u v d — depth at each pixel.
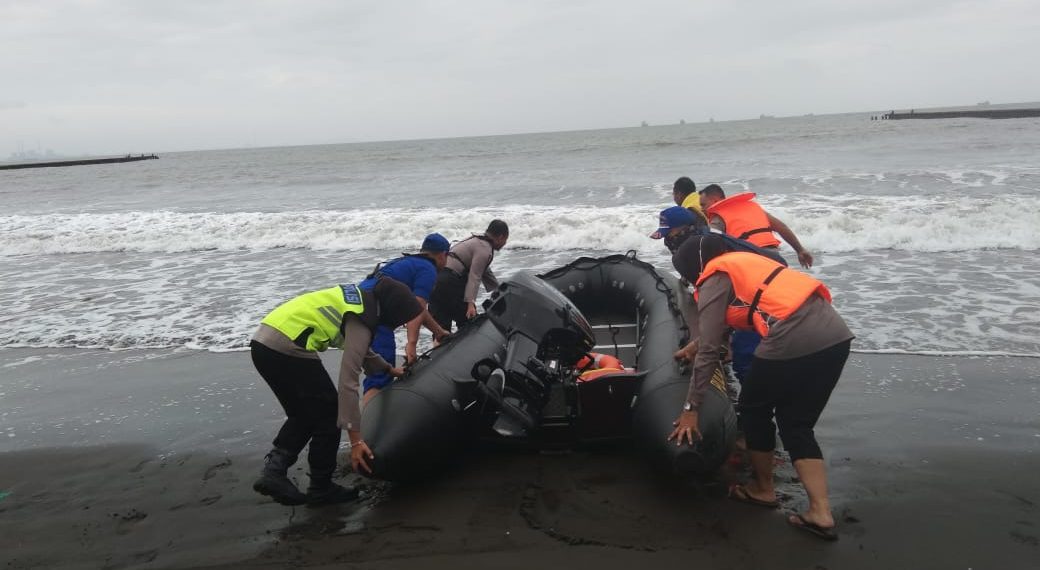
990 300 6.41
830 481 3.40
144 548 3.06
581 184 17.27
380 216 12.98
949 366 4.88
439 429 3.47
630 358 4.78
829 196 12.57
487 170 25.53
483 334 4.17
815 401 2.94
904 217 9.86
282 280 8.70
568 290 5.46
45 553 3.06
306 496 3.29
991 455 3.59
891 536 2.90
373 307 3.22
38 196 25.09
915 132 33.94
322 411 3.27
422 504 3.35
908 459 3.59
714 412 3.30
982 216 9.70
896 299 6.61
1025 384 4.49
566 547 2.89
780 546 2.85
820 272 7.91
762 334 2.93
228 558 2.94
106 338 6.53
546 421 3.78
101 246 11.95
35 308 7.83
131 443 4.24
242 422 4.49
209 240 11.78
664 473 3.35
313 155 64.44
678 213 4.14
